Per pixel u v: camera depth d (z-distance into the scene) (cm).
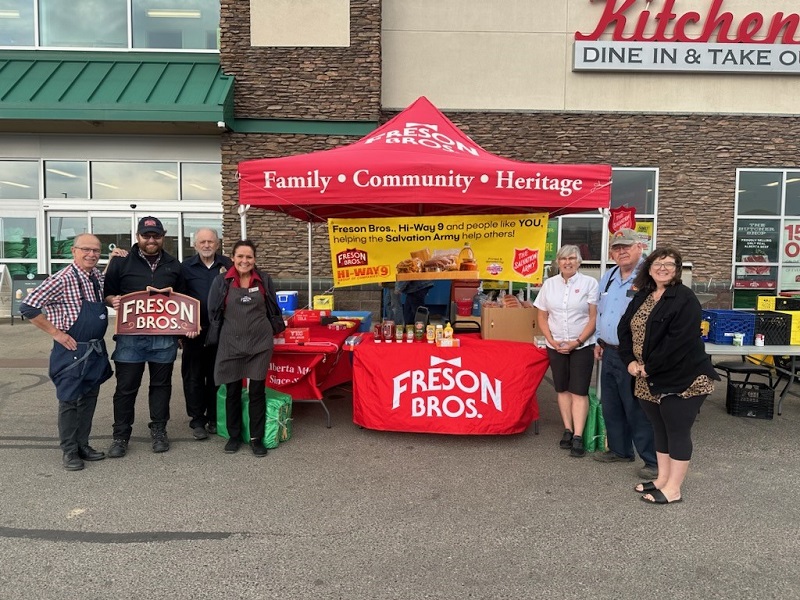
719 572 286
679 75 1098
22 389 639
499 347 482
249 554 302
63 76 1027
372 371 490
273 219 1056
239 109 1032
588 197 471
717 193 1105
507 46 1095
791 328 573
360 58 1028
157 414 454
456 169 457
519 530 329
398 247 549
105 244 1134
